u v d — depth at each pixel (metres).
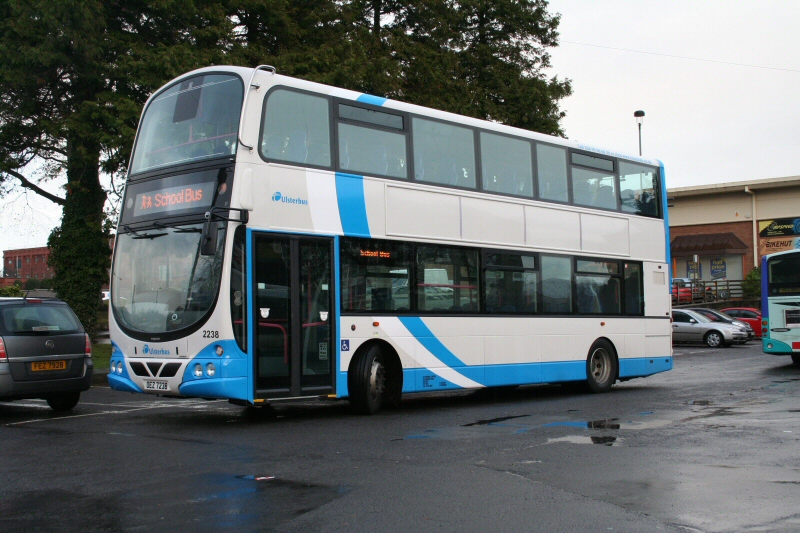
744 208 52.06
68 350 12.42
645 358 16.67
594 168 16.06
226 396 10.03
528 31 37.81
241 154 10.46
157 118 11.59
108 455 8.29
